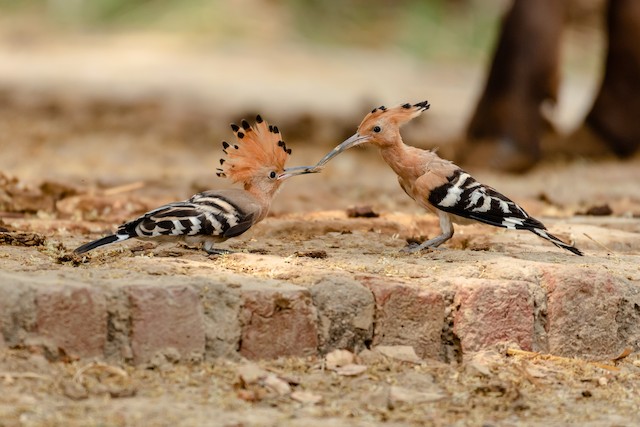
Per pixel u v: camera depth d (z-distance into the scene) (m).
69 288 9.45
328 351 10.25
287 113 30.44
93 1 53.56
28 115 29.06
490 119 22.77
